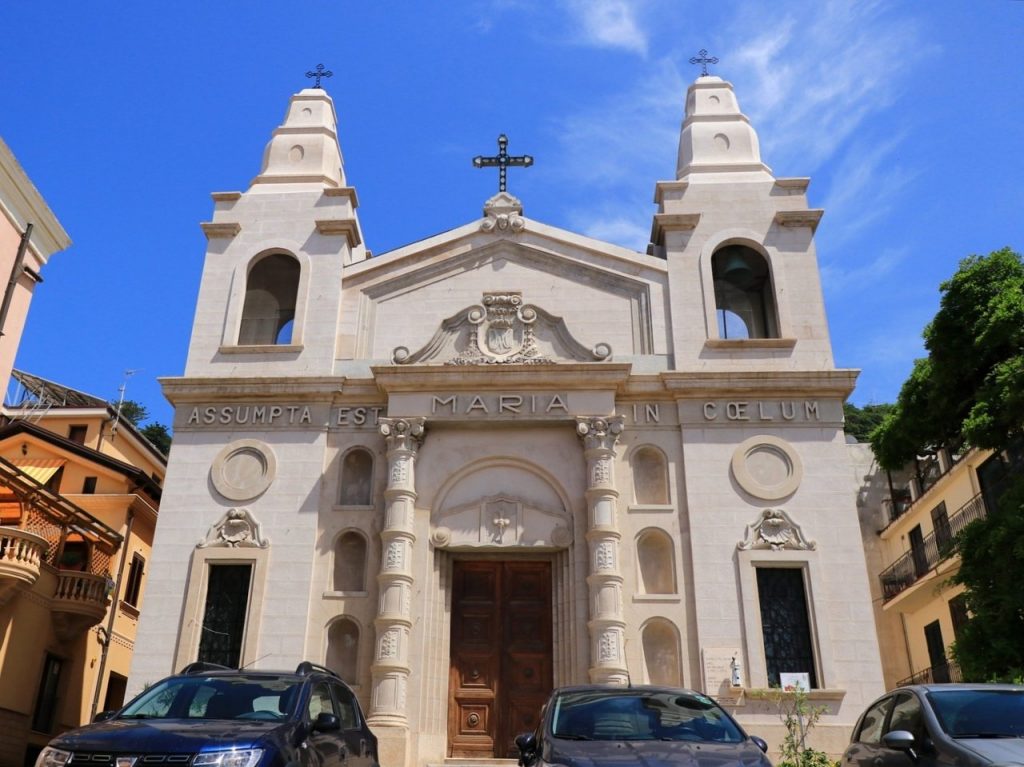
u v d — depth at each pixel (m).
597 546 19.05
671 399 20.86
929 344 22.14
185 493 20.30
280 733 9.49
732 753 8.91
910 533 31.30
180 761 8.75
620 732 9.87
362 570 19.91
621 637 18.41
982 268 21.47
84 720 27.11
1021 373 18.69
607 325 21.84
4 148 17.64
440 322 21.77
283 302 23.75
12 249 18.69
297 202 23.56
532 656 19.58
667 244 22.52
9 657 23.30
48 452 30.91
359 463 21.05
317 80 26.36
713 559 19.27
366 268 22.56
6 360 18.42
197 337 22.03
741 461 20.08
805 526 19.48
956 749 9.37
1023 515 18.00
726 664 18.36
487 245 22.69
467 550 19.94
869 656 18.39
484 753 18.81
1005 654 18.00
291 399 21.08
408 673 18.53
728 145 24.27
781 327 21.55
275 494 20.22
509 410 20.36
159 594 19.42
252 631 18.95
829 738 17.62
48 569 25.19
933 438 23.89
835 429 20.30
